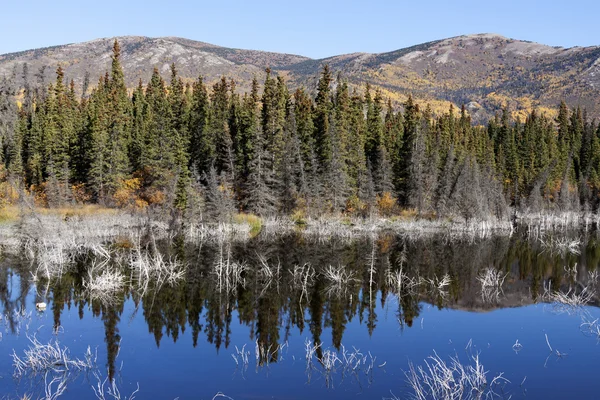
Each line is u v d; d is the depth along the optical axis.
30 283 26.39
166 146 60.53
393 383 14.52
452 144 80.00
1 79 115.00
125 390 13.88
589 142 106.44
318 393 13.82
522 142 103.25
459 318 21.69
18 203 52.50
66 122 72.81
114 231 46.66
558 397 13.52
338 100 76.00
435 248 42.88
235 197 62.22
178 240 43.84
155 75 97.44
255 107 72.19
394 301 24.52
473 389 14.16
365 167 69.44
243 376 14.98
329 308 23.08
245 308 22.86
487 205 63.62
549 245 45.09
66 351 16.83
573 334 19.36
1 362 15.70
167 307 22.75
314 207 60.81
